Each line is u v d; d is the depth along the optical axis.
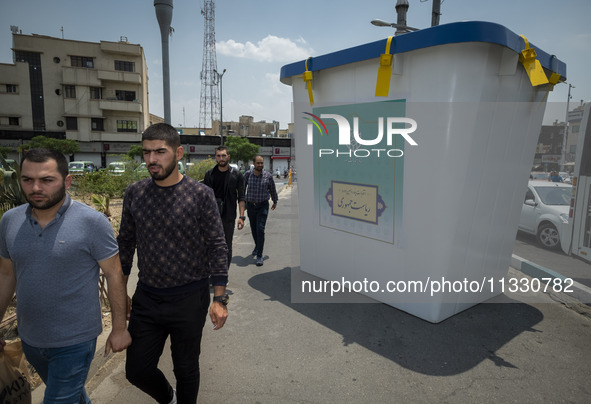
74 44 45.25
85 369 1.79
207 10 64.25
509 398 2.42
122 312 1.90
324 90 4.02
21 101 44.34
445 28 2.80
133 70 48.09
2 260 1.79
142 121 49.31
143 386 2.04
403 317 3.55
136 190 2.05
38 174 1.59
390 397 2.44
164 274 1.97
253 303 3.96
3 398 1.83
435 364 2.81
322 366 2.81
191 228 1.99
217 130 73.06
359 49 3.45
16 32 44.88
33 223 1.67
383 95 3.25
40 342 1.71
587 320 3.52
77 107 45.53
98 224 1.78
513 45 2.87
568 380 2.60
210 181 4.40
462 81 2.89
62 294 1.69
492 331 3.29
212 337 3.26
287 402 2.41
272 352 3.01
